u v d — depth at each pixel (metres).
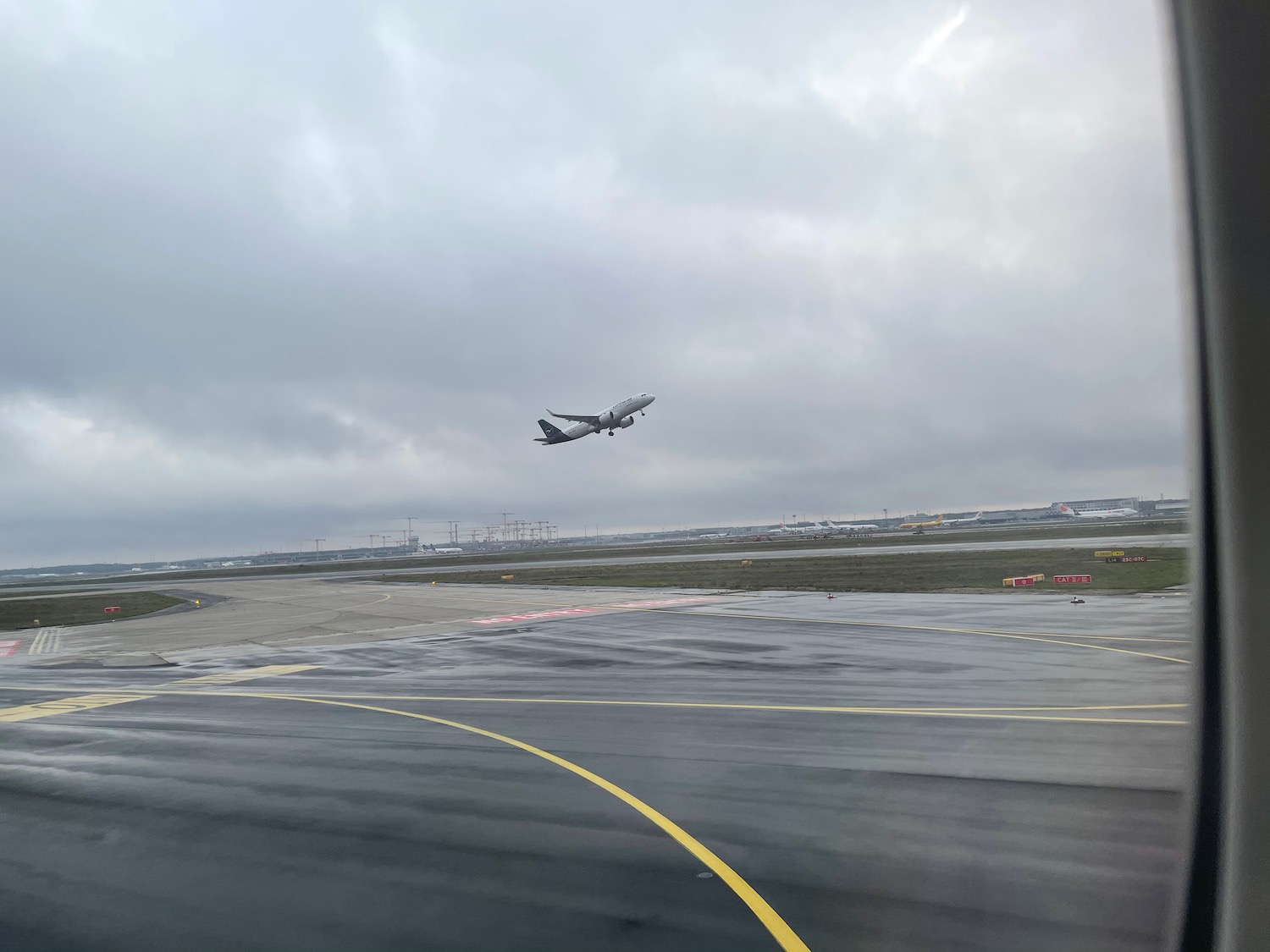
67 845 9.03
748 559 92.31
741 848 8.05
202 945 6.52
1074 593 36.69
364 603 53.72
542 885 7.38
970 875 7.14
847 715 13.95
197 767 12.41
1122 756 10.57
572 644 26.64
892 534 186.25
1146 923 6.07
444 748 12.94
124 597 84.69
